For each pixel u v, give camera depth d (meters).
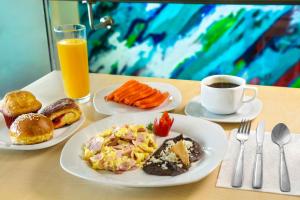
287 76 2.04
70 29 1.13
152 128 0.89
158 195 0.68
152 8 2.09
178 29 2.10
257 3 1.92
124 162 0.74
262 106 1.00
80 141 0.84
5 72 1.71
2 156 0.83
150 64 2.22
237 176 0.70
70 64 1.06
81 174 0.70
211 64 2.12
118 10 2.14
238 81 0.99
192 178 0.67
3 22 1.65
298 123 0.92
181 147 0.76
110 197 0.68
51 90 1.18
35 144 0.84
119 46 2.22
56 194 0.69
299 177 0.70
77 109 0.95
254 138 0.84
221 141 0.80
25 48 1.73
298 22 1.91
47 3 1.73
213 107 0.95
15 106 0.93
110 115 0.99
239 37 2.03
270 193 0.67
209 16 2.03
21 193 0.70
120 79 1.27
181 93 1.13
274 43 1.99
